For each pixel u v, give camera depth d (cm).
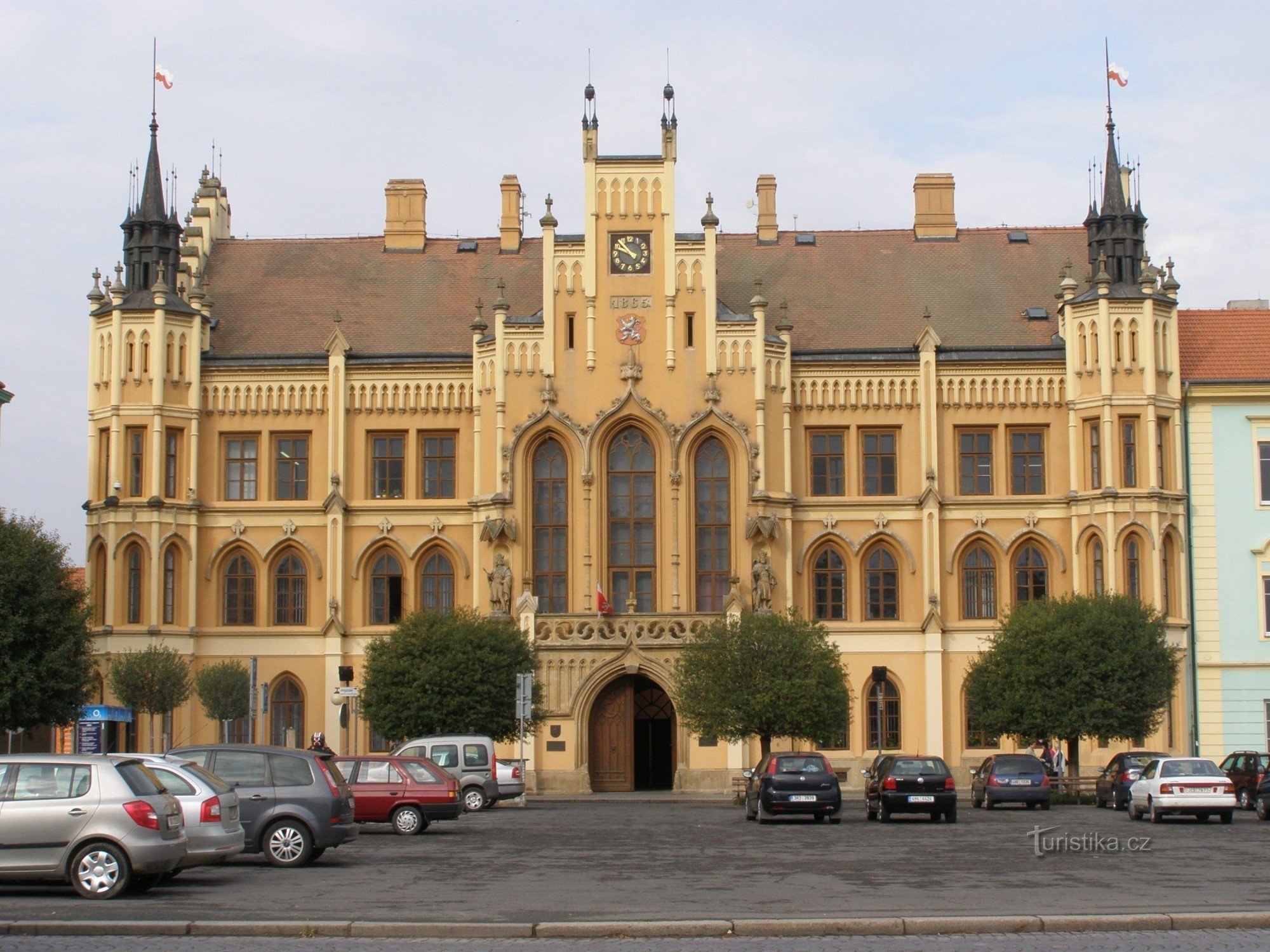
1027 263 9131
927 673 8312
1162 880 3512
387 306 8956
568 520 8300
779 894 3284
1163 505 8175
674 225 8394
